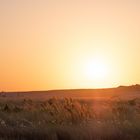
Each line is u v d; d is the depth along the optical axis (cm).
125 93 13662
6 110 2288
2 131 1456
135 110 2253
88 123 1691
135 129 1455
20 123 1770
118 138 1376
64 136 1376
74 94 12838
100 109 2230
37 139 1370
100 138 1366
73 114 1903
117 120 1814
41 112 2106
